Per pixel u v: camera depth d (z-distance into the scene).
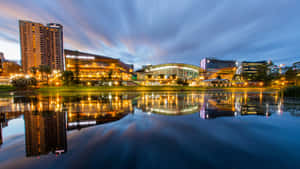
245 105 9.49
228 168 2.38
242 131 4.32
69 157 2.82
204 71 81.62
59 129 4.63
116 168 2.40
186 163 2.54
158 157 2.78
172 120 5.68
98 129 4.59
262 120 5.57
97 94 19.83
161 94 20.09
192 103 10.74
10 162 2.65
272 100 12.12
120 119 5.88
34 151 3.10
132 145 3.35
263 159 2.66
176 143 3.46
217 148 3.17
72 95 18.05
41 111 7.58
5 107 8.85
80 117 6.26
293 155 2.79
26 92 23.88
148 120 5.71
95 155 2.90
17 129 4.66
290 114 6.60
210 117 6.17
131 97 15.52
